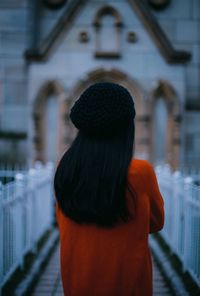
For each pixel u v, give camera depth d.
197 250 4.04
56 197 1.83
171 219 5.54
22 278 4.22
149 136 9.08
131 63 9.11
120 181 1.73
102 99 1.78
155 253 5.50
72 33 9.08
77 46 9.05
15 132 10.00
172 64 9.09
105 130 1.80
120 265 1.74
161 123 9.16
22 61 10.37
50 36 9.03
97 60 9.09
